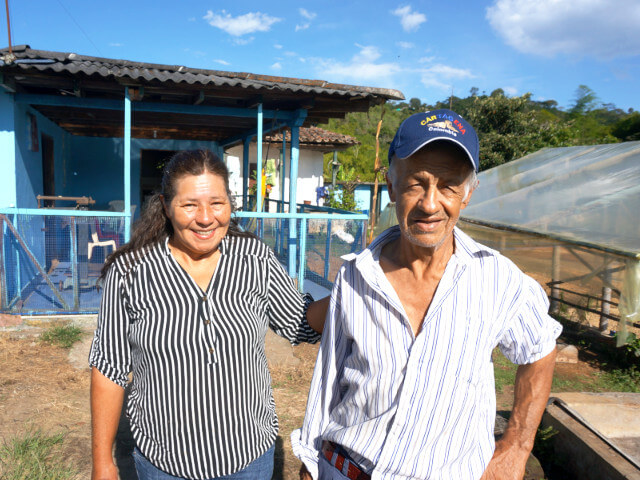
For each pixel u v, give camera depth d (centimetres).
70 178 1074
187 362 159
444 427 135
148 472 166
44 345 502
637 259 514
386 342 139
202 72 621
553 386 499
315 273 668
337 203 1441
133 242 170
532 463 300
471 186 135
